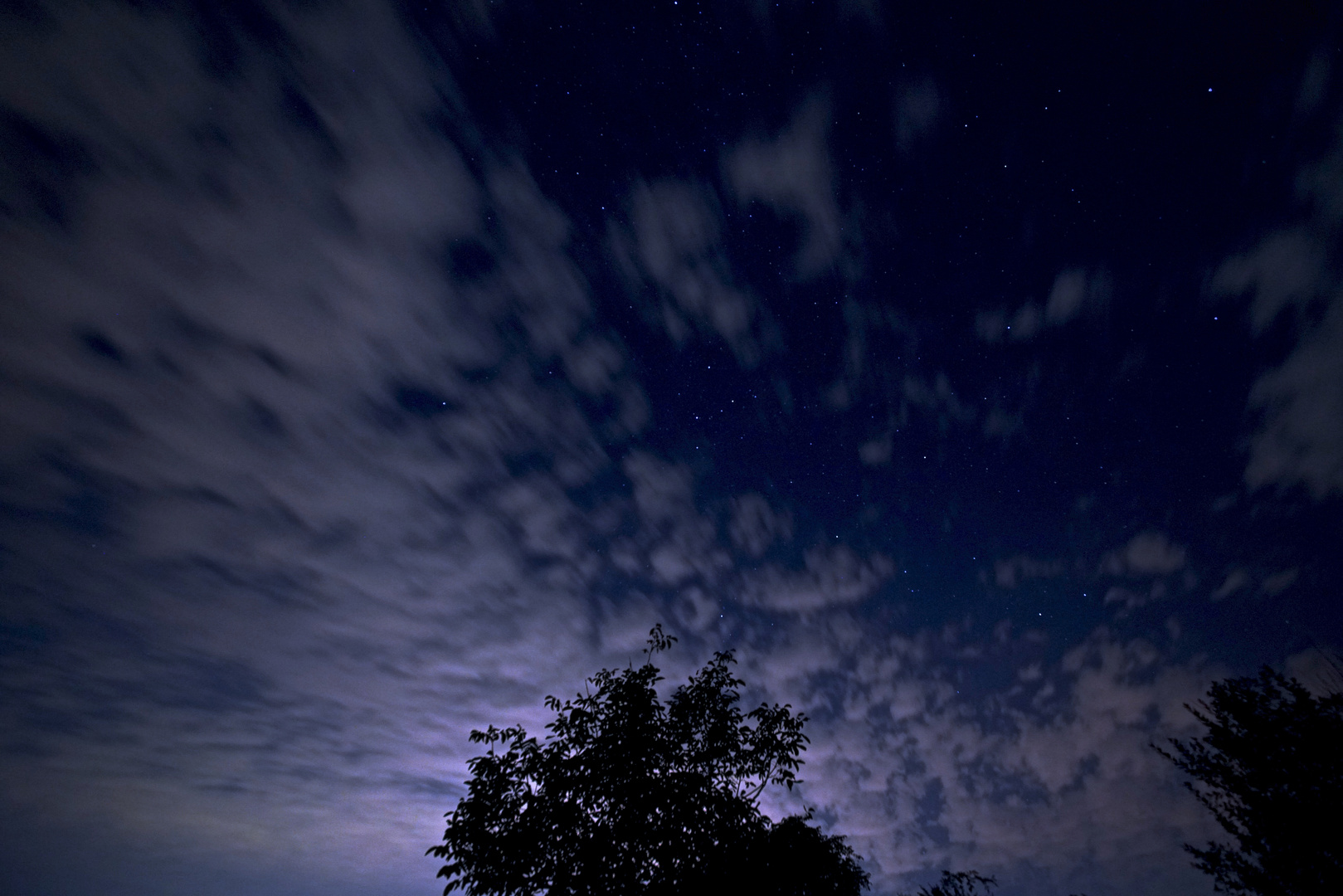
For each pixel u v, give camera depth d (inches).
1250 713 394.6
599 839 323.0
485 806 332.5
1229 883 382.6
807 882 365.7
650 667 393.7
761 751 382.0
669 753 365.7
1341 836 344.8
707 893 318.0
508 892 312.8
